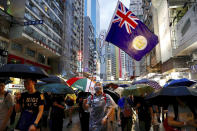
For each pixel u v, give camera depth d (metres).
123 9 7.14
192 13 16.61
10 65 3.59
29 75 3.88
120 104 5.35
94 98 3.82
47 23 31.80
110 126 5.58
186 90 2.84
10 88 20.62
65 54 39.72
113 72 186.50
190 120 2.82
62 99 5.63
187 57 21.28
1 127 3.46
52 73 37.28
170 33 22.86
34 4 27.41
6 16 22.98
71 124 8.19
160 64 31.09
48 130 6.21
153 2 28.11
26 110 3.15
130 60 89.75
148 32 6.94
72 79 6.63
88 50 73.38
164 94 2.96
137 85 5.32
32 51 29.91
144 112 4.89
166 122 3.11
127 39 7.07
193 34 16.42
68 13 43.78
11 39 24.14
